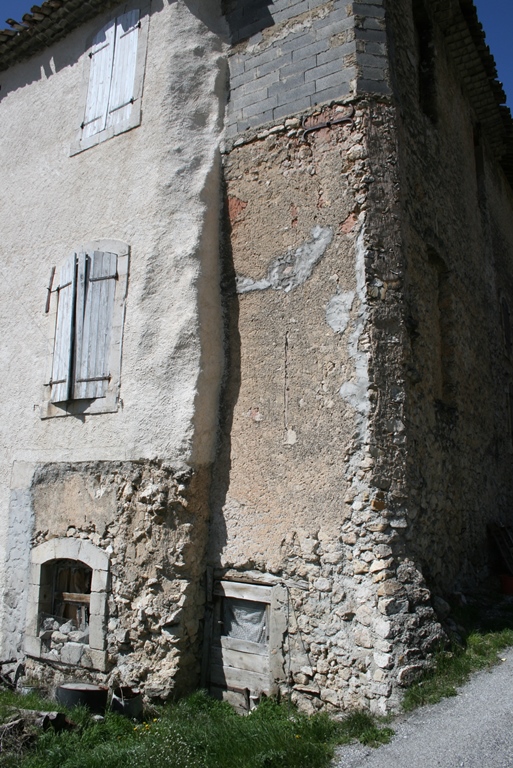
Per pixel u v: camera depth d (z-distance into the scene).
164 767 4.18
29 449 7.48
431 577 6.01
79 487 6.86
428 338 6.94
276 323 6.43
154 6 7.64
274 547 5.93
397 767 3.86
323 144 6.49
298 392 6.13
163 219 6.88
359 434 5.68
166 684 5.88
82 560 6.61
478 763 3.75
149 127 7.26
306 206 6.48
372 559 5.38
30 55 9.04
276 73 6.99
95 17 8.31
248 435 6.36
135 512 6.39
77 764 4.39
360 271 6.00
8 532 7.43
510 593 7.37
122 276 7.02
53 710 5.57
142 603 6.15
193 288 6.60
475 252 9.30
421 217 7.05
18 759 4.54
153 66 7.43
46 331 7.69
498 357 9.89
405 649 5.04
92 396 6.94
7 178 8.77
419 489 6.00
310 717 5.08
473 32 8.61
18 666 6.77
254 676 5.81
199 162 7.02
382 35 6.65
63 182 8.02
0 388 8.03
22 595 7.09
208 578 6.26
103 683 6.15
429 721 4.43
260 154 6.90
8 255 8.42
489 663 5.20
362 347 5.83
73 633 6.62
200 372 6.44
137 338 6.74
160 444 6.38
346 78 6.49
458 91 9.29
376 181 6.21
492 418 9.12
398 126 6.58
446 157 8.34
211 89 7.26
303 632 5.61
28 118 8.77
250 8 7.36
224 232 6.98
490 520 8.30
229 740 4.45
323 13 6.81
